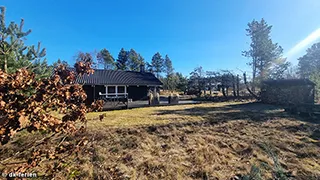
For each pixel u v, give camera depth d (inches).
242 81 809.5
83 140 92.7
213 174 128.0
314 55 1147.3
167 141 197.0
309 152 165.8
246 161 149.8
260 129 246.2
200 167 137.6
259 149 173.9
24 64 185.3
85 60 92.0
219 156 158.9
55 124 69.6
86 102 90.7
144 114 364.8
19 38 192.7
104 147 174.4
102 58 1545.3
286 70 966.4
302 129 245.1
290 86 530.9
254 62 965.2
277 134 222.7
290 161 149.2
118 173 129.1
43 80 72.1
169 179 123.0
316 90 567.5
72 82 83.7
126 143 186.2
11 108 59.9
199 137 207.8
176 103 569.0
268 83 590.2
